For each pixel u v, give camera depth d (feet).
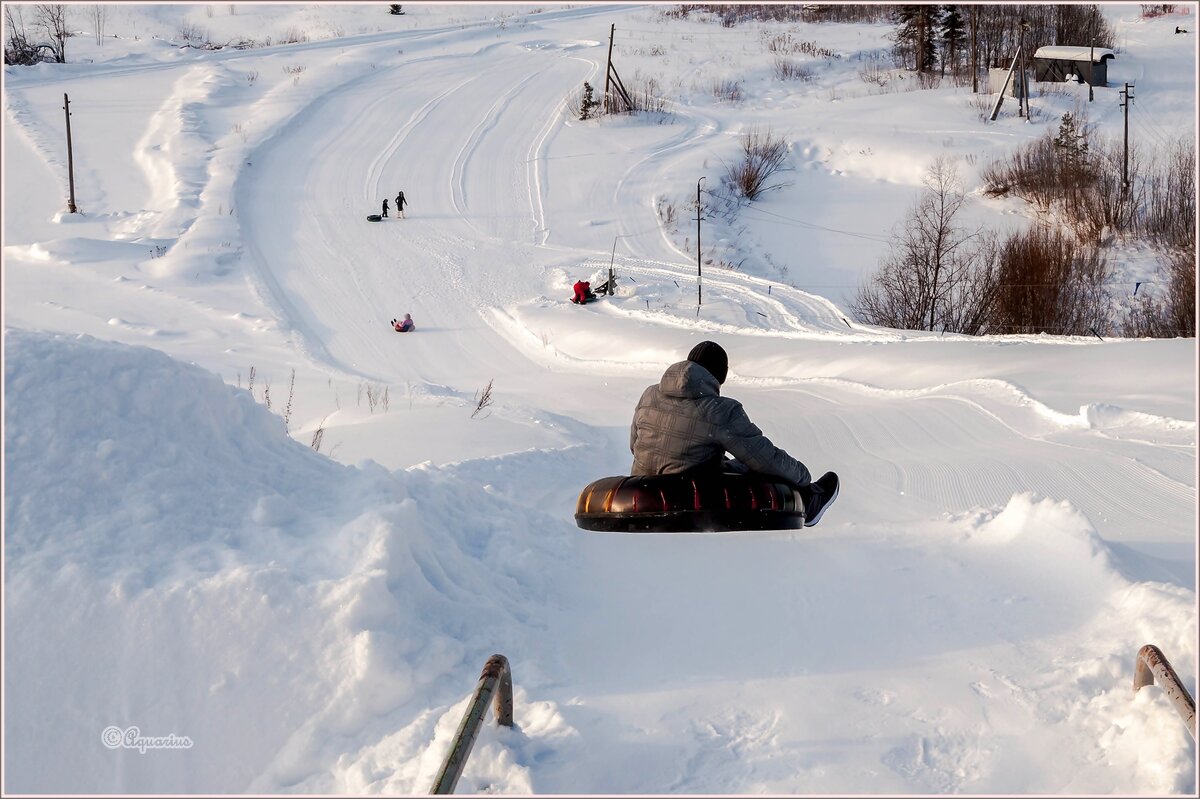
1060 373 90.48
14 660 22.89
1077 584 28.02
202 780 22.16
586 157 342.44
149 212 283.79
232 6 578.25
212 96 383.45
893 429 71.20
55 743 22.35
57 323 207.82
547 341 200.03
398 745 21.54
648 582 32.24
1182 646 22.61
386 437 70.49
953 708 21.72
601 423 104.63
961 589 28.91
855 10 551.59
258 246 265.75
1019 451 56.13
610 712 22.63
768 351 155.02
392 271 250.98
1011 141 328.08
